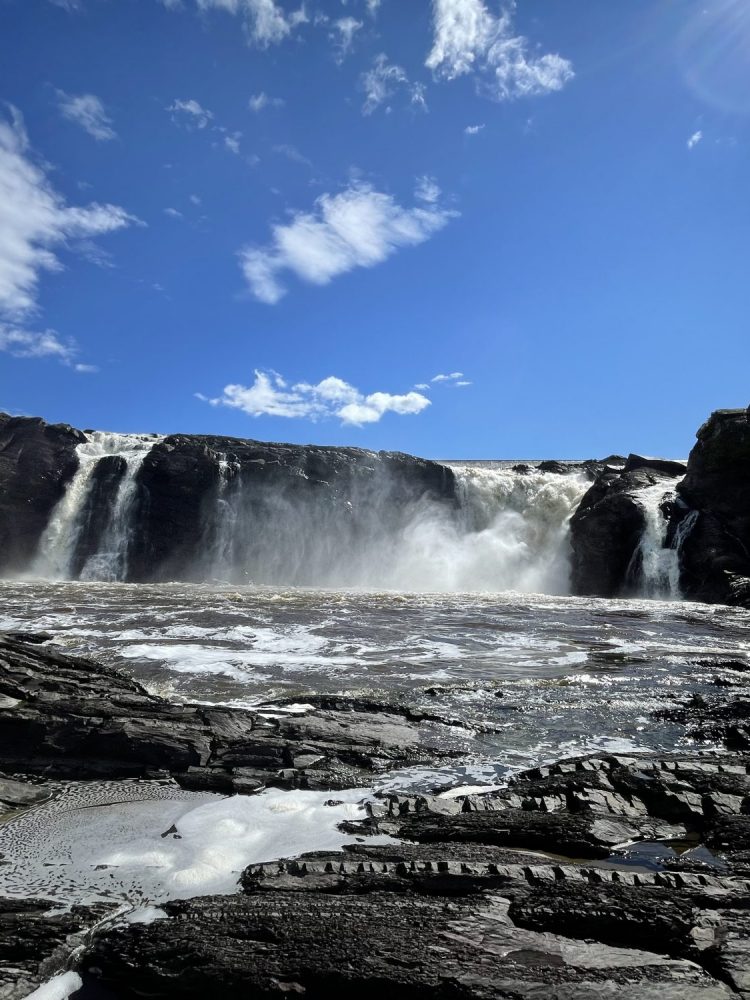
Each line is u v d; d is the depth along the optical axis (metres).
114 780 7.83
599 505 37.34
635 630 18.97
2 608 21.00
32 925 4.79
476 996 3.73
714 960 4.04
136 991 4.19
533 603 26.39
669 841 6.18
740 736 9.26
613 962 4.04
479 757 8.73
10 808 7.06
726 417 33.38
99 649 14.71
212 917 4.70
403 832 6.42
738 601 26.95
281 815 6.90
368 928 4.43
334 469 45.34
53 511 41.16
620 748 9.11
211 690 11.60
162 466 42.00
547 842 6.02
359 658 14.53
